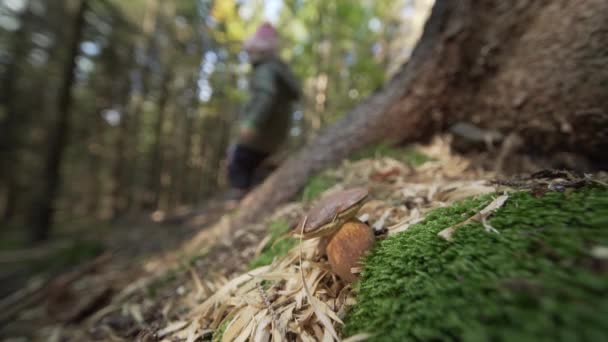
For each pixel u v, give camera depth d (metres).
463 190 1.56
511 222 0.90
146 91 16.66
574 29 1.67
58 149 8.60
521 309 0.61
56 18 11.73
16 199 16.23
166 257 3.50
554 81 1.81
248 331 1.13
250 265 1.79
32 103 14.04
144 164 21.41
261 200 3.19
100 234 7.74
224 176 19.25
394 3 9.35
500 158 2.22
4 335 2.84
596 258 0.64
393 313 0.81
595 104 1.63
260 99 3.51
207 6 14.26
